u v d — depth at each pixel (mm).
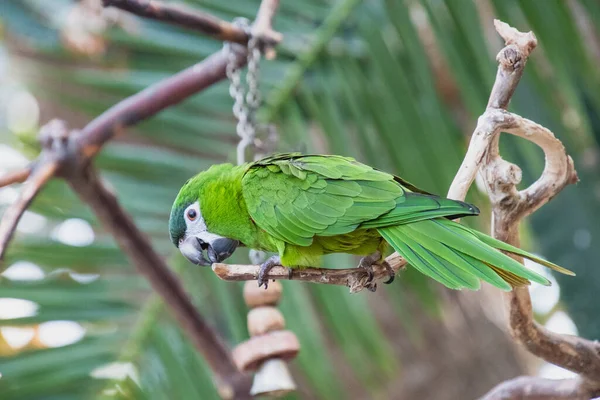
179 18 6914
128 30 9422
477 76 8500
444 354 13367
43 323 8367
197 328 7777
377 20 8906
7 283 8320
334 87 8922
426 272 5355
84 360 8477
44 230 9336
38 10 11688
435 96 8734
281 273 6008
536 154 8531
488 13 10094
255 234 6672
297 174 6250
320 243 6180
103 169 8938
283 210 6156
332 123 8883
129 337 8656
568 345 6008
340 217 5930
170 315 8742
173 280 7617
